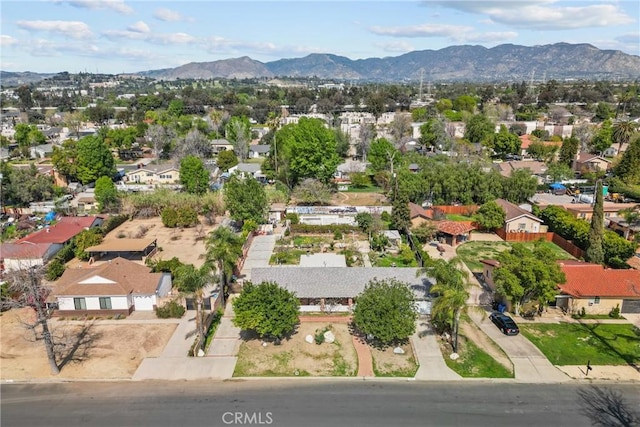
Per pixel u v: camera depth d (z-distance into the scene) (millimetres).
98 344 40812
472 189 83688
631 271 47938
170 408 32094
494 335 42094
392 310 38250
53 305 46344
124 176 113062
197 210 82688
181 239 70500
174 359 38375
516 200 82688
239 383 35125
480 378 35812
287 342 40969
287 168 100688
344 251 63375
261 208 74188
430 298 44812
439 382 35312
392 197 87250
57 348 40219
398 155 108875
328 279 47125
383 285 41188
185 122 173000
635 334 42344
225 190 78938
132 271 49594
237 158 124062
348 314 45875
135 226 77062
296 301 41375
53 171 102500
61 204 83688
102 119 197250
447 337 41625
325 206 86812
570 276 47219
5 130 176125
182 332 42781
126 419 30953
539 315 45656
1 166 91375
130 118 198250
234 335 42125
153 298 47219
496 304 47219
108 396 33562
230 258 46688
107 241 63469
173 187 100375
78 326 44156
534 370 36844
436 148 136500
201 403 32625
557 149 123688
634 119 177875
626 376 36156
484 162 103250
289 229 73688
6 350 39875
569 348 40031
